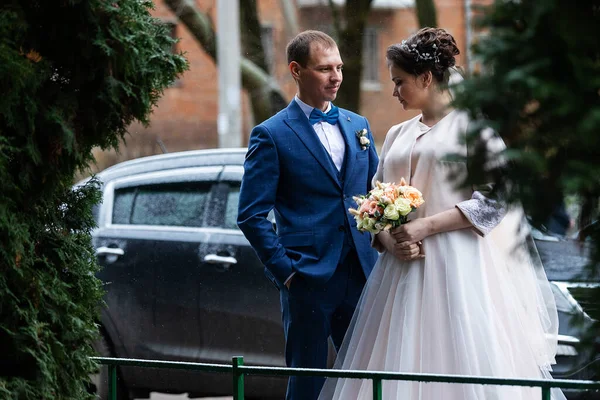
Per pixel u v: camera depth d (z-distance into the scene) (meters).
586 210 2.77
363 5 19.17
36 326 3.94
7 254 3.87
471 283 5.42
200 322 8.41
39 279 4.02
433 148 5.58
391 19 25.97
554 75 2.65
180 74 4.36
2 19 3.82
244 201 6.04
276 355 8.23
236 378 4.16
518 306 5.56
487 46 2.70
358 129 6.34
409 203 5.44
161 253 8.63
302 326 5.98
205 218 8.70
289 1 26.02
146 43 4.17
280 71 26.95
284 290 6.02
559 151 2.70
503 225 5.59
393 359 5.52
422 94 5.65
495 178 2.80
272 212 8.58
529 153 2.66
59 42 4.05
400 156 5.72
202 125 29.75
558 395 5.54
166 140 29.11
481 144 2.78
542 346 5.58
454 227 5.49
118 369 8.59
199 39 21.61
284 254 5.96
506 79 2.65
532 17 2.63
